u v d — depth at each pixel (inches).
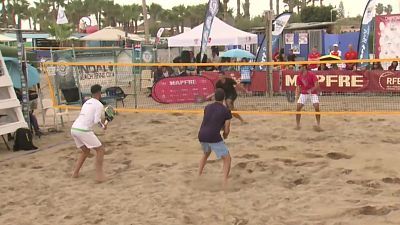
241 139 414.6
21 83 439.2
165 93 535.2
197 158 354.0
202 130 283.1
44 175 321.7
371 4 698.8
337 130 444.1
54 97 538.3
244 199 255.4
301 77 448.8
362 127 455.5
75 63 503.5
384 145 376.5
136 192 274.7
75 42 1478.8
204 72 592.1
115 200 261.1
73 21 2915.8
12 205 263.1
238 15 2130.9
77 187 291.0
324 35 982.4
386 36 714.8
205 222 223.9
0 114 409.4
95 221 230.5
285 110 535.2
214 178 301.0
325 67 641.0
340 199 248.2
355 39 968.9
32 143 406.9
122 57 754.2
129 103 612.4
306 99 448.8
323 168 312.7
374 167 310.3
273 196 258.4
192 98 535.5
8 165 354.3
